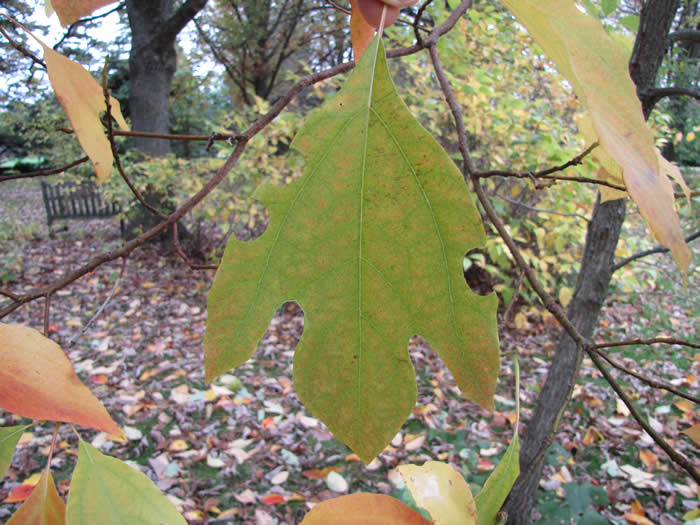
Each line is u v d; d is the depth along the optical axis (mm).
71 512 458
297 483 3105
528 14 392
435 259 438
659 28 1715
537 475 2465
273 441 3461
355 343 445
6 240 8477
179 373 4297
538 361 4625
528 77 4680
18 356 407
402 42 3914
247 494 2951
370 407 444
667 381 4258
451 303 438
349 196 444
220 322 429
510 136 4105
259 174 5023
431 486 462
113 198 7363
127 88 10477
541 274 4578
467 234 432
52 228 8906
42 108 7582
